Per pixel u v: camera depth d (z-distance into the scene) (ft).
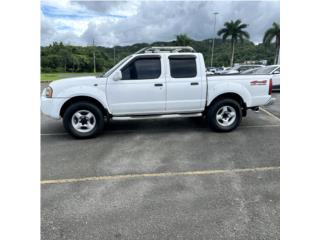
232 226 8.16
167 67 17.26
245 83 18.35
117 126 20.65
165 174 11.82
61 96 16.40
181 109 17.94
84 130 17.12
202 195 9.97
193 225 8.21
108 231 7.96
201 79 17.69
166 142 16.48
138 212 8.88
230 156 14.01
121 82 16.84
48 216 8.66
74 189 10.45
